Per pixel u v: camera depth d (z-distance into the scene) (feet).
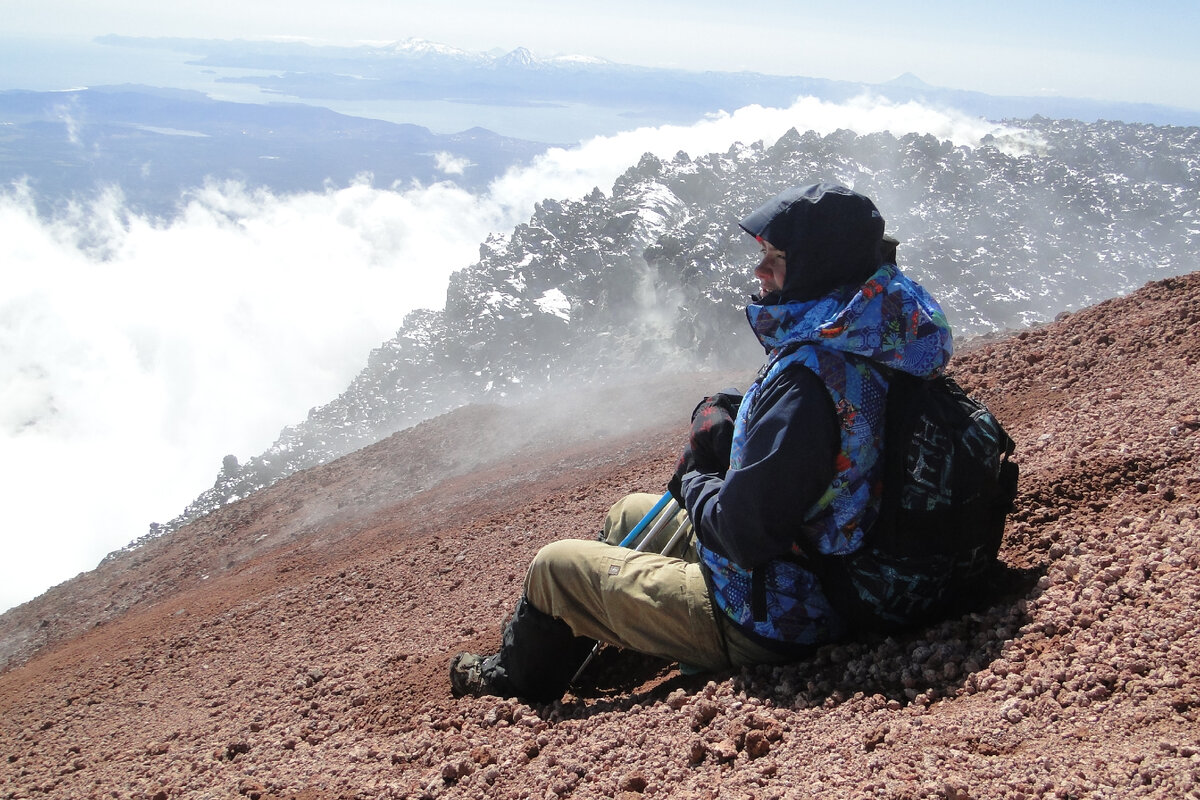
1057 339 19.75
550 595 10.76
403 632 18.69
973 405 8.47
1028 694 7.44
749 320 8.92
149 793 12.64
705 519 8.84
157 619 34.73
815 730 8.05
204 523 57.98
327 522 47.93
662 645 10.03
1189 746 6.06
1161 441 11.68
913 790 6.54
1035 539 10.77
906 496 8.21
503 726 10.80
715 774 7.98
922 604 8.80
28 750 19.71
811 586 9.05
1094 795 5.87
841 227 8.21
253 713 15.85
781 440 8.15
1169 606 7.93
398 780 10.19
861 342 8.09
